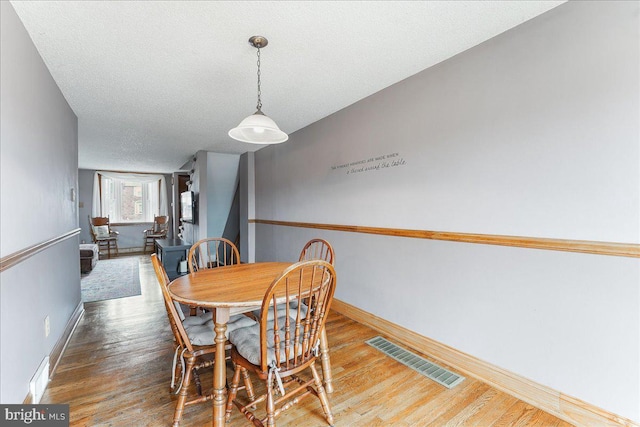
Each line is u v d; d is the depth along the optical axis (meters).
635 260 1.36
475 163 1.98
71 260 2.82
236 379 1.58
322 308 1.54
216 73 2.29
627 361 1.39
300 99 2.88
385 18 1.66
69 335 2.59
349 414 1.63
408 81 2.43
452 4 1.55
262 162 4.94
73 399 1.75
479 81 1.95
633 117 1.36
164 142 4.50
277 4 1.52
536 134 1.68
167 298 1.47
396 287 2.57
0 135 1.35
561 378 1.60
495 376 1.88
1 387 1.33
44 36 1.76
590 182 1.49
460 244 2.08
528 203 1.73
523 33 1.73
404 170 2.48
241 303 1.40
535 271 1.70
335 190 3.29
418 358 2.24
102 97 2.70
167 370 2.09
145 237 8.00
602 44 1.44
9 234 1.43
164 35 1.78
